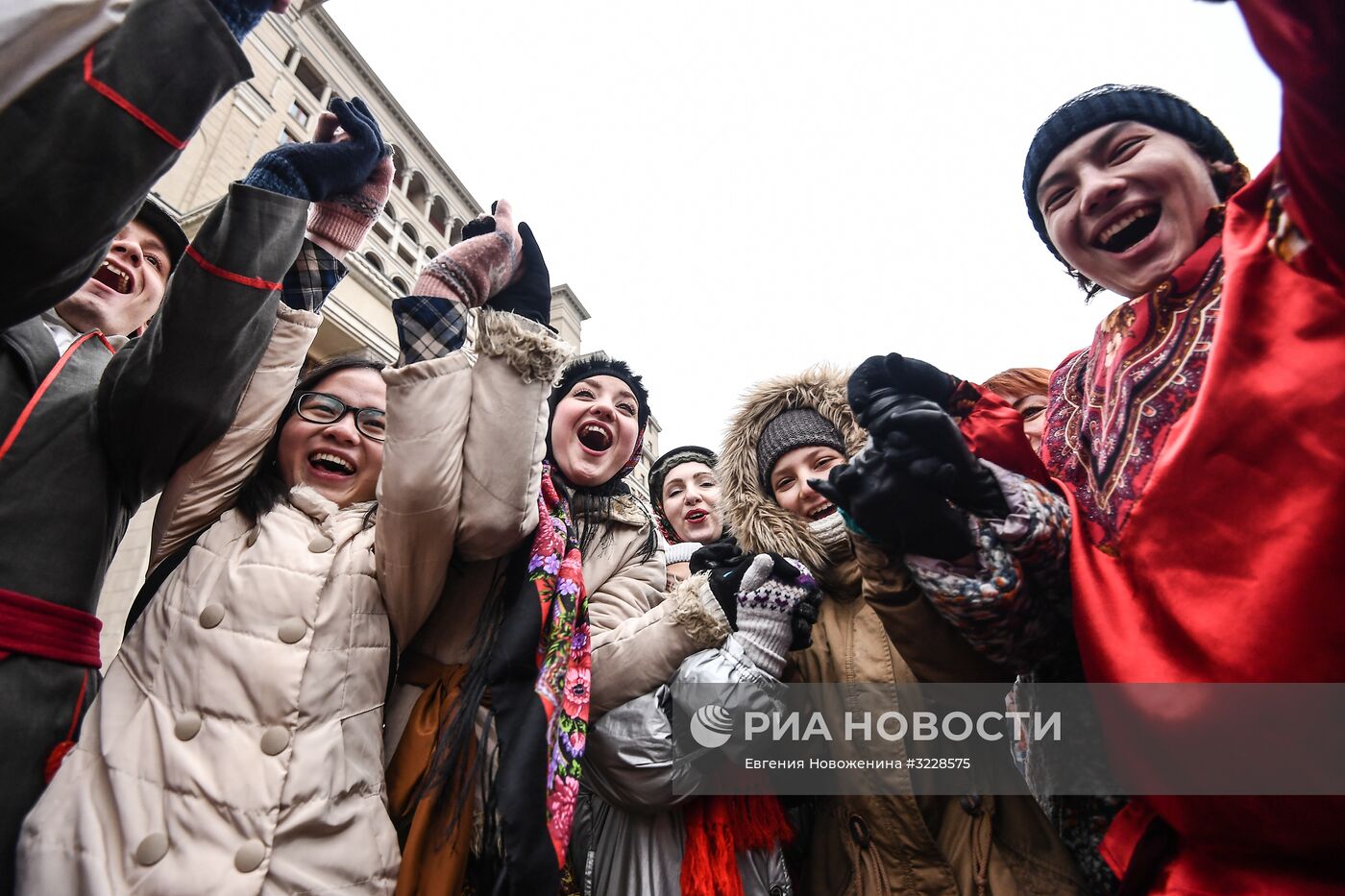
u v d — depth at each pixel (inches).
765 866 54.4
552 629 44.8
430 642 50.1
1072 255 40.6
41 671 38.6
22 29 31.6
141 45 34.7
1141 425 35.4
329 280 52.8
